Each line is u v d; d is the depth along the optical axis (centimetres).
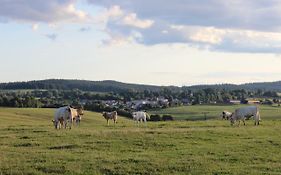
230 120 5122
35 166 2353
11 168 2303
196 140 3378
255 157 2722
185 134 3616
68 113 4603
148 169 2331
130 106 16150
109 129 4241
